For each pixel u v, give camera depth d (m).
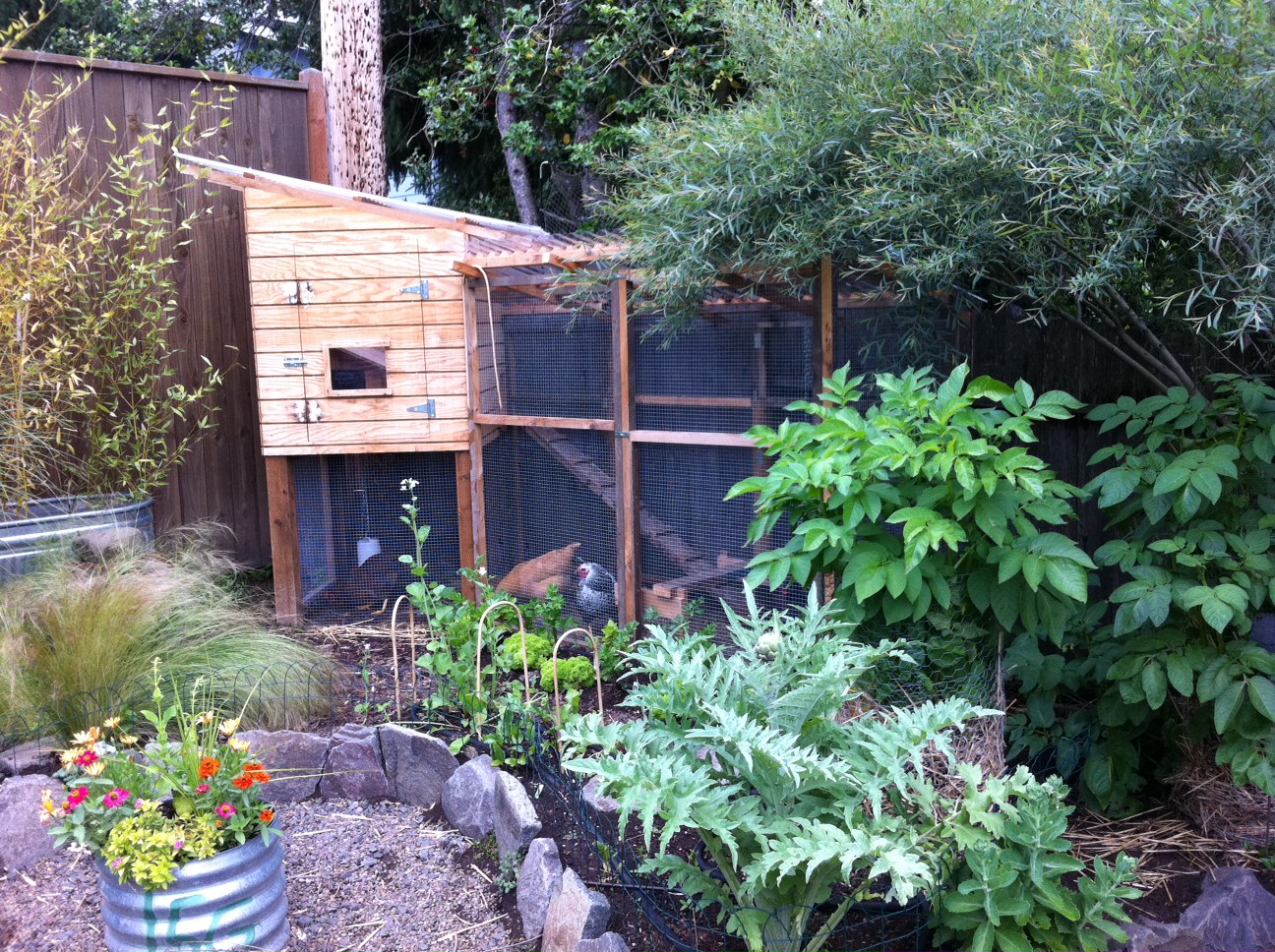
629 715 4.10
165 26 11.43
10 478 5.09
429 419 5.54
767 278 3.97
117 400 5.87
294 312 5.43
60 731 3.81
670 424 4.51
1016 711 3.80
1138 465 3.07
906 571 2.83
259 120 6.43
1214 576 3.08
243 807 2.88
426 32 10.20
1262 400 3.06
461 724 4.02
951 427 2.88
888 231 3.44
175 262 6.04
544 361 5.11
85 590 4.16
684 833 3.18
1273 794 2.78
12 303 5.04
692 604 4.50
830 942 2.66
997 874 2.40
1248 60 2.63
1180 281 3.58
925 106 3.35
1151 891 2.86
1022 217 3.23
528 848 3.14
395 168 11.04
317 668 4.33
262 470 6.55
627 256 4.27
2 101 5.54
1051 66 2.96
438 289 5.48
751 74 4.12
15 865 3.37
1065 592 2.73
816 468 2.94
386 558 5.68
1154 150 2.72
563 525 5.11
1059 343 4.27
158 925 2.70
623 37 8.00
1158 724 3.44
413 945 2.95
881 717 3.10
